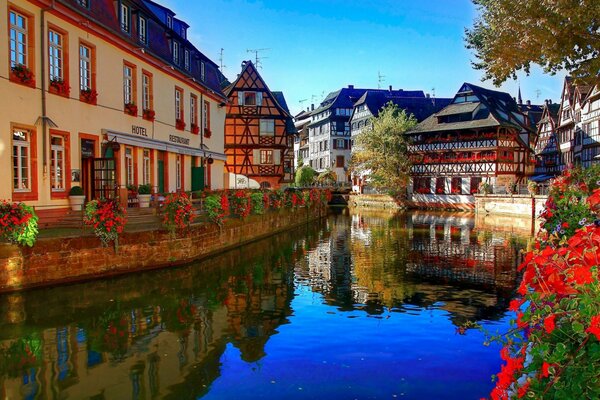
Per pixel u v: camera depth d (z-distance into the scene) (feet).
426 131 184.55
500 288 42.91
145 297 37.47
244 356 25.79
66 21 50.75
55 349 26.32
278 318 32.86
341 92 262.06
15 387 21.71
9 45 43.24
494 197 144.56
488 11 46.80
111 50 59.57
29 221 37.24
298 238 82.33
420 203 188.24
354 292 40.88
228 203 62.80
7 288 37.24
